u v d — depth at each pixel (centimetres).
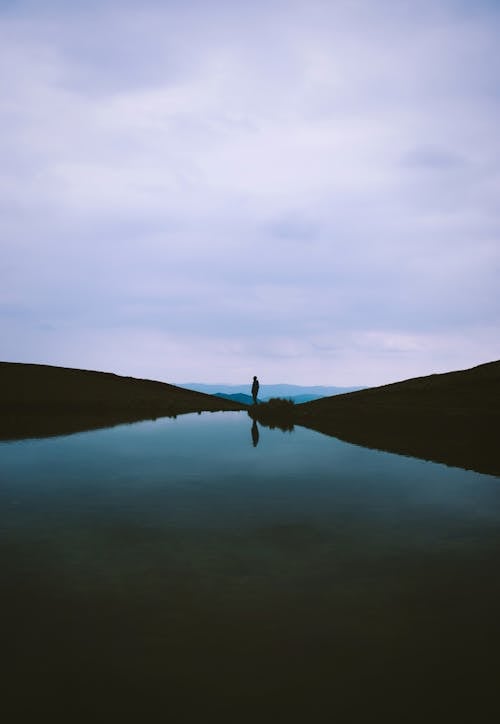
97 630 348
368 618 367
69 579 443
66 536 576
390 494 796
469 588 423
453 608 383
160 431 1855
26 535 580
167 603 393
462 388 2698
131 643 330
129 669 300
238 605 388
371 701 270
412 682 287
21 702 270
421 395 2745
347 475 962
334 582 437
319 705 267
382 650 322
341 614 373
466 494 793
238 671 298
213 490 830
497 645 328
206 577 448
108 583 434
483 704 268
